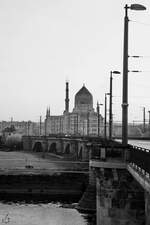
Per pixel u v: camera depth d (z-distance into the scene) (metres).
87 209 58.03
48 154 159.25
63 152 153.38
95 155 27.83
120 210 26.09
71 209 59.78
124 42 26.73
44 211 58.06
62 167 100.12
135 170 20.61
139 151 20.39
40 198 73.31
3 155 154.00
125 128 26.81
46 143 174.88
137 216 25.77
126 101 26.75
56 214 55.62
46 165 108.75
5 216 53.62
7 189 78.62
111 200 26.31
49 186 78.69
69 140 141.00
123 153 26.58
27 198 73.12
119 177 26.20
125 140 26.86
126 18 26.73
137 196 25.91
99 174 27.12
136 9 26.44
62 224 48.62
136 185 25.81
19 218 52.59
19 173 83.06
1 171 87.81
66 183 78.62
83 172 80.81
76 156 124.12
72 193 77.69
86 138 113.25
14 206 63.12
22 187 78.81
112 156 27.08
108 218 26.38
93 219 52.12
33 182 79.00
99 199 27.50
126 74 26.73
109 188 26.45
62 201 69.25
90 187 59.47
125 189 26.06
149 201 19.98
